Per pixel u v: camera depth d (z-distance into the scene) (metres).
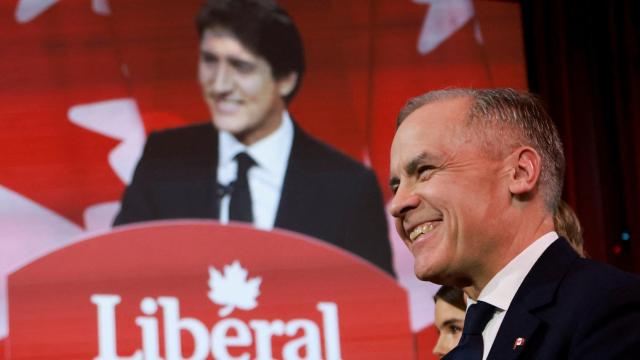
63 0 3.99
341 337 3.81
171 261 3.81
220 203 3.88
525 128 1.49
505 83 4.17
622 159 4.45
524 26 4.43
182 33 4.00
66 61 3.94
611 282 1.34
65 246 3.79
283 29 4.06
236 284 3.81
